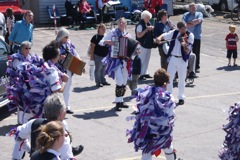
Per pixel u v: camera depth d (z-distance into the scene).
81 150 7.98
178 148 8.84
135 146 7.11
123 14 23.66
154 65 15.77
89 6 23.69
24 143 6.30
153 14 23.34
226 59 17.27
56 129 4.68
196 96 12.33
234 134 6.69
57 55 7.91
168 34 11.08
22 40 11.84
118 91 10.84
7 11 16.05
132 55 10.80
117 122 10.16
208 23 25.73
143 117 6.98
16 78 8.13
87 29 23.25
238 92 12.84
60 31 9.88
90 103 11.48
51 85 7.68
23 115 8.02
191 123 10.21
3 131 9.50
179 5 30.20
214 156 8.52
